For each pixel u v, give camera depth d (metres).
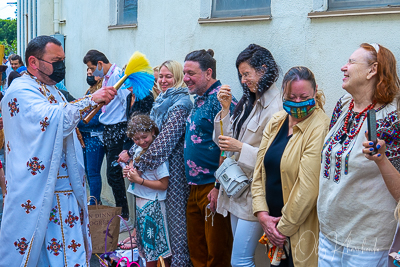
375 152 1.89
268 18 3.38
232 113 3.02
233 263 2.91
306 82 2.40
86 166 5.16
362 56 2.13
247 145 2.81
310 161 2.39
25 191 2.66
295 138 2.50
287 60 3.27
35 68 2.79
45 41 2.78
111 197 5.68
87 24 6.45
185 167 3.32
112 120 4.66
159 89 3.85
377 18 2.71
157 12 4.72
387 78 2.09
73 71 7.10
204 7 4.06
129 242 4.13
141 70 2.97
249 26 3.58
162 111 3.63
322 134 2.42
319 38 3.03
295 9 3.19
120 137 4.66
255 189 2.69
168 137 3.37
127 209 4.79
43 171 2.67
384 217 2.05
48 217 2.69
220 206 3.04
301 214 2.40
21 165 2.68
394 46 2.62
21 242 2.69
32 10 8.98
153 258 3.40
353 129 2.15
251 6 3.65
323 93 3.01
